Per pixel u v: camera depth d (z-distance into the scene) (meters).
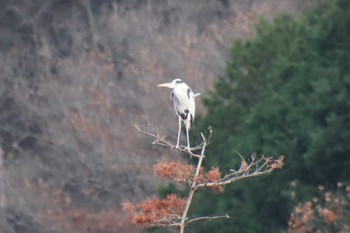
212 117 42.47
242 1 59.22
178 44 57.00
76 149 53.00
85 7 60.47
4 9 60.28
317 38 39.81
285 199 38.81
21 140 54.75
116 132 53.06
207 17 59.03
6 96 56.19
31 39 60.03
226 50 56.94
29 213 50.69
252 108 40.88
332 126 37.31
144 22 58.28
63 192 51.81
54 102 55.16
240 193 40.22
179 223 19.94
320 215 34.22
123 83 55.28
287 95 39.91
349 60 38.78
